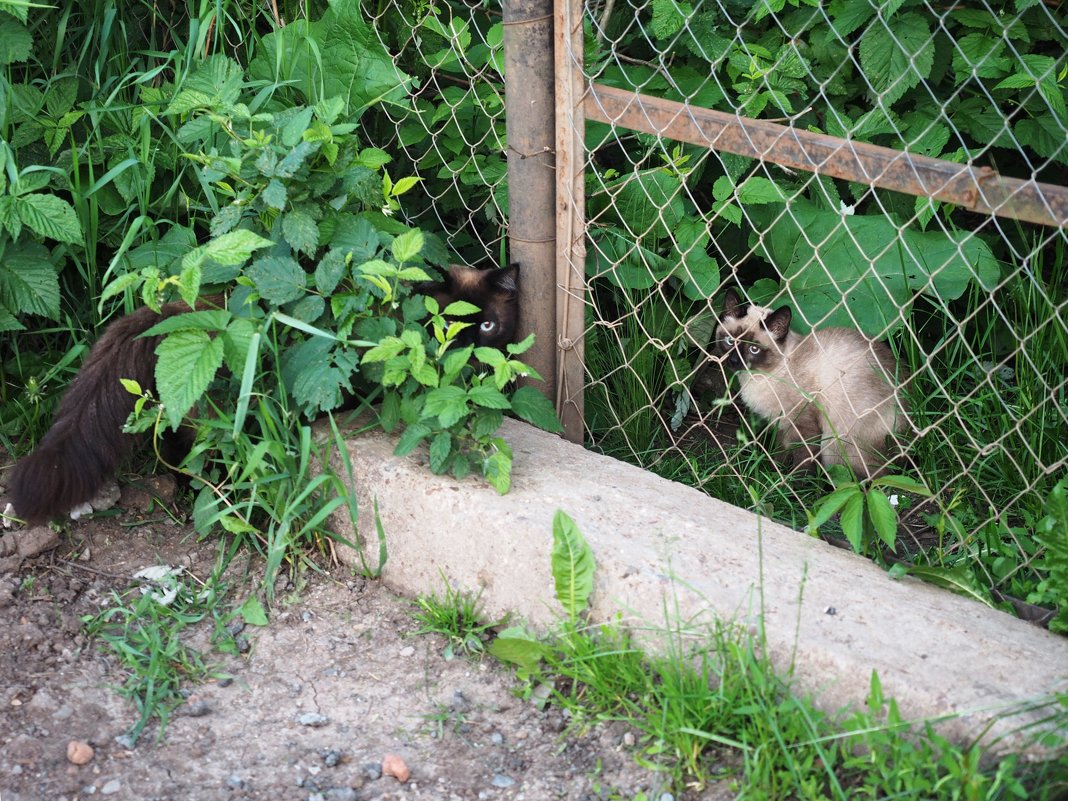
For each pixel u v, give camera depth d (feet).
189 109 6.47
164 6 7.50
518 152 6.49
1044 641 5.45
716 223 7.42
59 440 6.08
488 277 6.82
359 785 5.44
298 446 6.27
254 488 6.17
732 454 7.02
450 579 6.06
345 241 6.27
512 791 5.40
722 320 7.34
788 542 5.93
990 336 7.09
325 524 6.35
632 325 7.07
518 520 5.87
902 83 6.77
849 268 7.02
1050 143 6.98
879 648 5.37
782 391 7.03
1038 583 5.97
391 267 5.99
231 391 6.27
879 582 5.73
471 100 7.22
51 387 6.72
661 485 6.23
